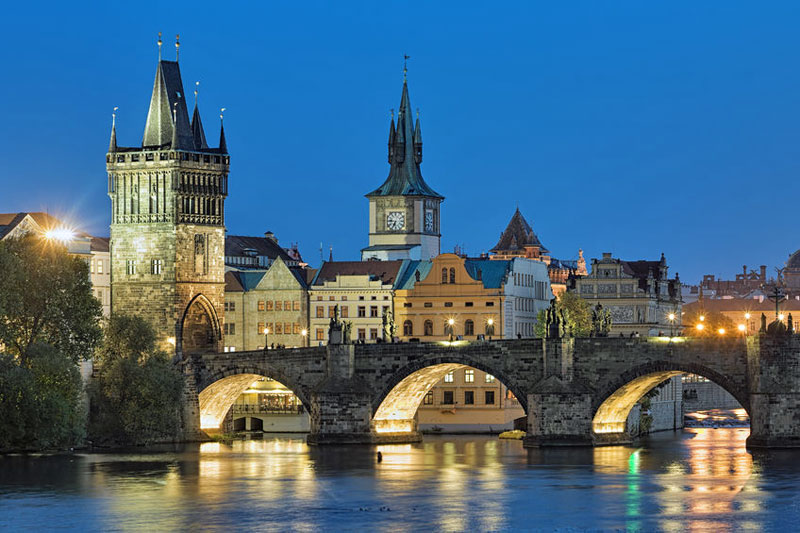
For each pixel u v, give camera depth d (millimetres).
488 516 194500
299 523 190875
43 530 187875
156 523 191000
